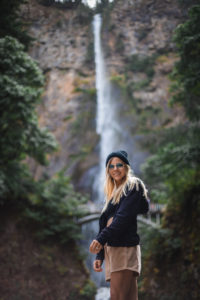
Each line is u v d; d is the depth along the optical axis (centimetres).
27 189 1908
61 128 3834
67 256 1953
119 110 3738
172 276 1305
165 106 3400
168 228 1473
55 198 2000
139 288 1242
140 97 3534
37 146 1438
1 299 1477
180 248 1348
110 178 222
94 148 3947
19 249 1722
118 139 3744
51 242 1922
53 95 3631
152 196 1543
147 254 1376
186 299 1209
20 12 774
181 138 1460
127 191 201
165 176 1348
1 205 1819
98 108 3850
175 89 1208
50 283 1728
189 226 1370
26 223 1855
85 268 2014
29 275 1664
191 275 1234
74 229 1997
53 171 3709
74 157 3872
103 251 213
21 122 1183
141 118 3578
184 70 1074
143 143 3438
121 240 192
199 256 1233
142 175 1708
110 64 2141
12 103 972
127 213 189
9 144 1237
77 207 2111
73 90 3738
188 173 1416
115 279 188
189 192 1434
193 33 927
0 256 1612
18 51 902
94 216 2147
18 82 985
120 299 184
